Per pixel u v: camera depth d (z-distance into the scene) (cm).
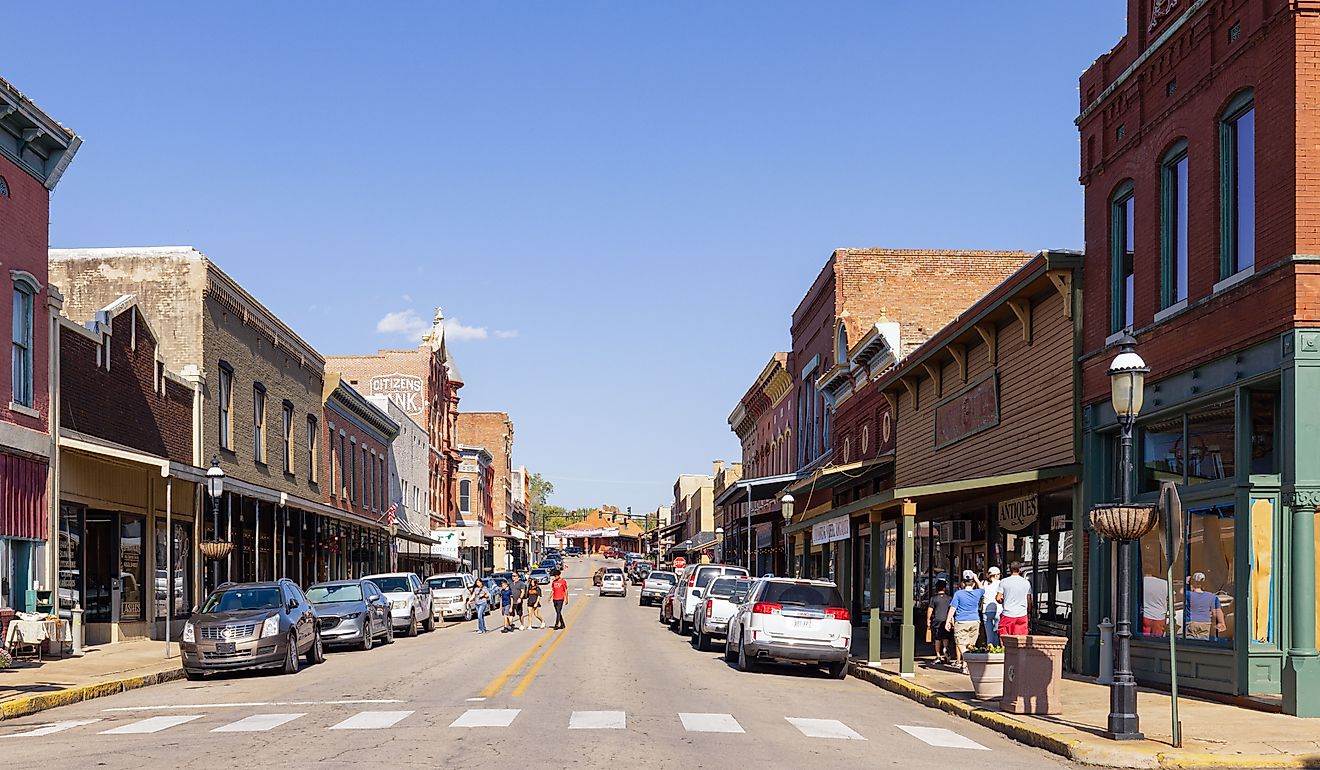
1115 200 2067
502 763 1084
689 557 10938
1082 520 2117
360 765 1072
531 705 1595
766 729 1409
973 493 2550
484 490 9944
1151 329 1875
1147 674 1884
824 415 4694
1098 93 2164
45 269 2594
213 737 1290
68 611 2553
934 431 3138
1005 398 2561
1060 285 2191
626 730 1332
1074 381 2155
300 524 4344
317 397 4716
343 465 5141
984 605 2273
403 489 6619
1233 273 1694
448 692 1803
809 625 2281
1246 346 1614
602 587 7912
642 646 3078
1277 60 1574
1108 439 2092
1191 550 1772
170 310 3419
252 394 3878
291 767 1063
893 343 3497
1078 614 2119
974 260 4391
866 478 3862
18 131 2467
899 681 2038
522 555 13462
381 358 7519
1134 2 2014
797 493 4919
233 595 2330
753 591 2433
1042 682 1545
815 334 4794
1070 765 1234
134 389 3012
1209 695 1677
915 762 1194
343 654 2909
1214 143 1725
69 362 2677
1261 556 1594
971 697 1777
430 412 7650
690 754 1171
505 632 3906
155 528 3123
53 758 1158
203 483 3281
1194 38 1797
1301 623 1515
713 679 2128
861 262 4353
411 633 3734
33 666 2197
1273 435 1606
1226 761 1196
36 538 2473
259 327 3919
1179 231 1864
